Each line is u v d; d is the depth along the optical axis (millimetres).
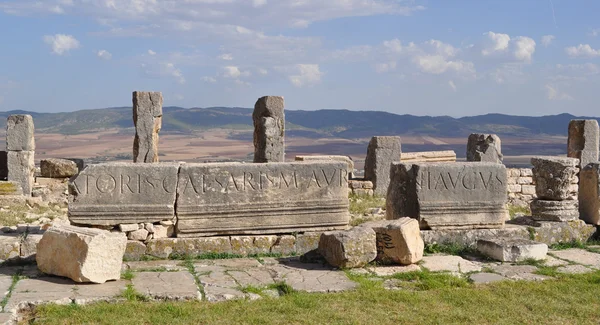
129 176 10539
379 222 10695
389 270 9953
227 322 7316
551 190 12711
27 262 9945
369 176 22953
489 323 7551
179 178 10711
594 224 12719
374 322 7418
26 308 7691
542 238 12180
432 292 8773
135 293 8242
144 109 20172
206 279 9188
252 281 9148
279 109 19812
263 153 19766
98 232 8844
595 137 24500
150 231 10617
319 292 8695
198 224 10789
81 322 7148
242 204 10938
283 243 11031
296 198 11164
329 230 11305
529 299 8484
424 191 11695
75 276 8641
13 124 22156
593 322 7664
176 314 7516
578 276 9703
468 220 11906
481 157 22969
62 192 22453
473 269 10156
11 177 22047
